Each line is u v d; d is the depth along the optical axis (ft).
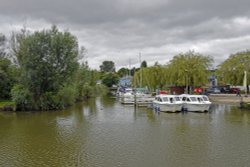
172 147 70.08
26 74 146.82
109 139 79.41
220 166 56.24
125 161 59.67
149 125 101.19
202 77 178.81
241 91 227.81
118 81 460.55
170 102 135.74
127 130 92.22
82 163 58.70
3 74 167.43
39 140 79.20
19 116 127.65
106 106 173.27
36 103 149.59
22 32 187.42
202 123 103.50
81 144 74.02
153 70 222.48
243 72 197.26
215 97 193.98
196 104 133.28
